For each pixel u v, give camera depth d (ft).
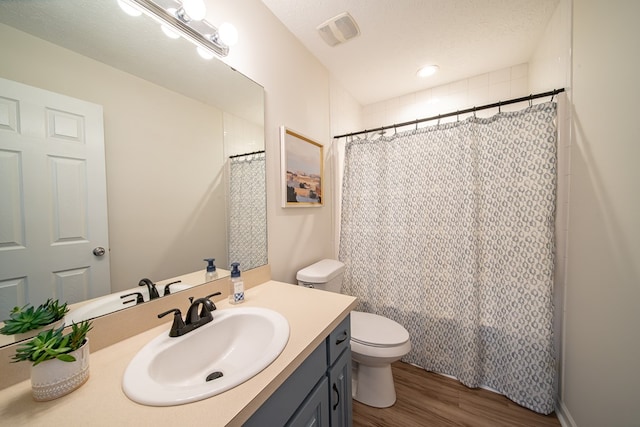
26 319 1.84
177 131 3.10
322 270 5.13
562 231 4.21
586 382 3.46
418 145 5.44
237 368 2.51
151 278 2.83
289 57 4.94
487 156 4.73
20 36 1.94
